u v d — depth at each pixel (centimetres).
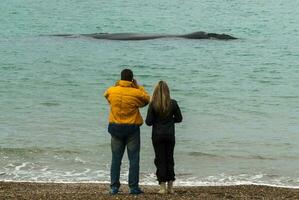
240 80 7575
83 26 14962
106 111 5294
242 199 2453
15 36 12444
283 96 6391
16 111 5225
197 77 7769
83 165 3422
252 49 11006
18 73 7688
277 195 2634
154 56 9731
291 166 3494
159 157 2459
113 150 2397
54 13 18162
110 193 2434
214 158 3656
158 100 2391
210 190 2712
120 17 17338
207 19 17300
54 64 8619
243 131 4538
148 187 2828
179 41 11800
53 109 5356
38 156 3616
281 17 18250
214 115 5241
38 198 2291
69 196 2339
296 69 8662
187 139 4188
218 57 9831
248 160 3616
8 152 3697
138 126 2388
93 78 7456
